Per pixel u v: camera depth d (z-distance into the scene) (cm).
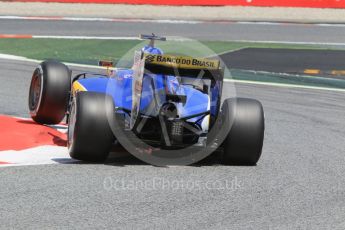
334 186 2398
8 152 2666
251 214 1981
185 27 9088
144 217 1895
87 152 2459
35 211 1900
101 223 1823
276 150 3041
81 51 6988
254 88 5347
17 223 1791
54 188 2145
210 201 2097
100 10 10325
